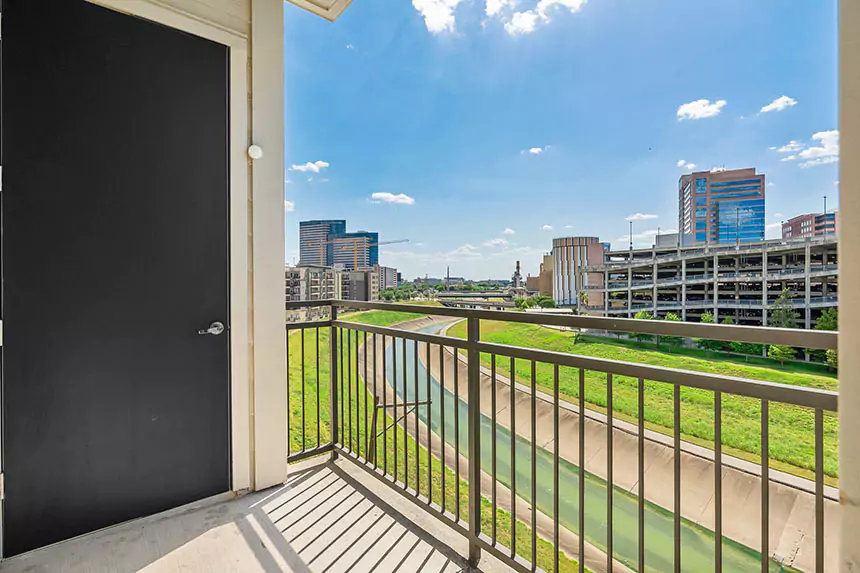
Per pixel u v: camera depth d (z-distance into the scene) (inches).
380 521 73.9
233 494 82.7
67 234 67.0
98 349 69.9
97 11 69.0
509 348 56.5
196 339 79.5
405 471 78.5
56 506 66.8
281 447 88.5
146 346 74.4
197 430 79.7
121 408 72.2
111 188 70.6
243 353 84.7
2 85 61.7
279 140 89.4
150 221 74.4
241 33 83.8
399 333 77.6
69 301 67.4
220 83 81.9
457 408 66.0
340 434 114.3
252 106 85.4
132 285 72.9
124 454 72.5
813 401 31.8
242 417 84.4
